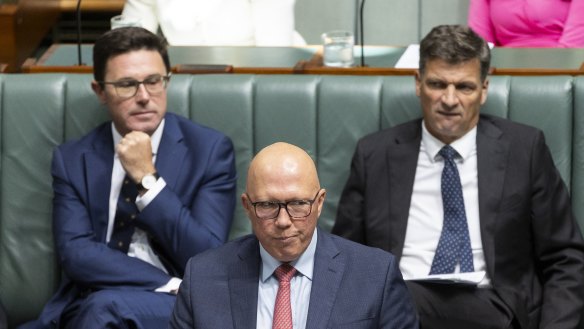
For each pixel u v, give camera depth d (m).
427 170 8.86
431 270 8.69
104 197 9.01
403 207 8.84
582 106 9.07
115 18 11.05
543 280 8.86
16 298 9.77
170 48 11.11
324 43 10.19
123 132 9.02
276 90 9.53
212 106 9.61
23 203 9.68
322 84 9.50
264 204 6.68
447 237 8.71
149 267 8.69
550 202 8.73
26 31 13.56
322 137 9.49
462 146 8.77
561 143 9.14
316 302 6.82
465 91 8.53
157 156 9.04
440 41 8.51
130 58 8.75
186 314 6.95
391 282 6.91
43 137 9.65
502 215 8.65
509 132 8.82
